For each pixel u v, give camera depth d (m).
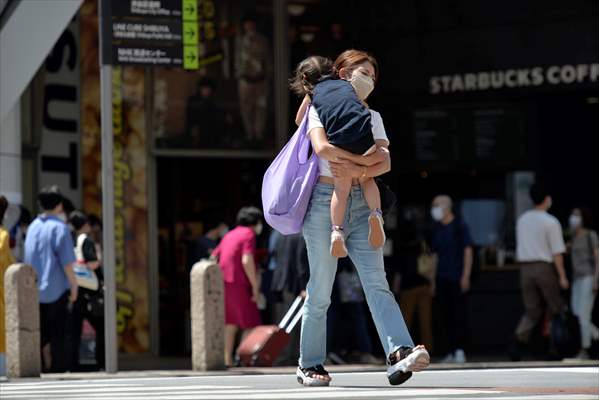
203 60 47.62
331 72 19.09
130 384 22.66
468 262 40.38
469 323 47.19
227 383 21.72
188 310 47.72
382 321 18.62
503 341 47.41
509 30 46.47
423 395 17.00
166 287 47.69
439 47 47.41
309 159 18.84
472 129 47.69
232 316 36.59
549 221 39.88
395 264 43.31
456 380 21.28
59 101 45.31
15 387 23.14
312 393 17.92
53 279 33.31
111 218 29.28
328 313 39.06
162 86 47.03
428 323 42.66
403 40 47.97
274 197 18.89
